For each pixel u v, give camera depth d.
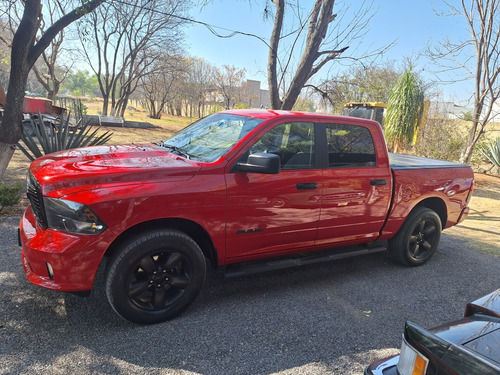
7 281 3.66
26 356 2.62
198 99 46.81
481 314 2.03
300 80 8.31
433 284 4.46
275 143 3.65
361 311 3.66
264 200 3.49
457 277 4.74
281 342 3.04
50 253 2.74
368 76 20.98
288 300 3.78
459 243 6.29
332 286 4.20
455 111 16.56
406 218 4.72
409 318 3.61
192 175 3.18
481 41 12.14
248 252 3.60
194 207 3.14
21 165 9.96
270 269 3.78
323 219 3.93
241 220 3.42
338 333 3.23
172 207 3.04
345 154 4.06
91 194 2.79
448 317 3.69
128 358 2.70
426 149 13.71
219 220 3.30
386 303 3.88
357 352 2.98
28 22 6.35
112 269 2.91
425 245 4.97
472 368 1.52
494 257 5.66
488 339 1.75
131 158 3.38
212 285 4.00
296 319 3.41
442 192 4.93
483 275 4.87
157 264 3.16
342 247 4.63
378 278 4.52
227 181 3.29
